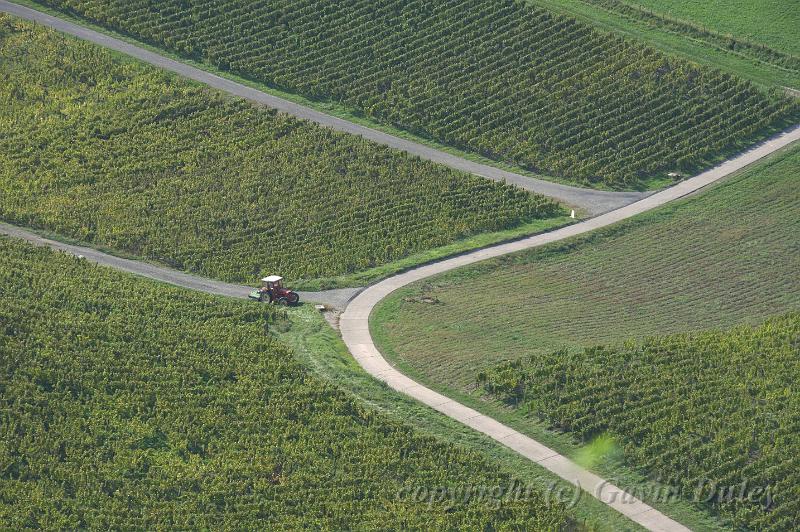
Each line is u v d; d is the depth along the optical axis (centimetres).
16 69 16925
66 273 12262
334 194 14650
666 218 14325
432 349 11169
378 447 9500
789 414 9794
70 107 16250
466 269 13050
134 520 8644
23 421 9638
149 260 13238
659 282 12781
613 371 10500
